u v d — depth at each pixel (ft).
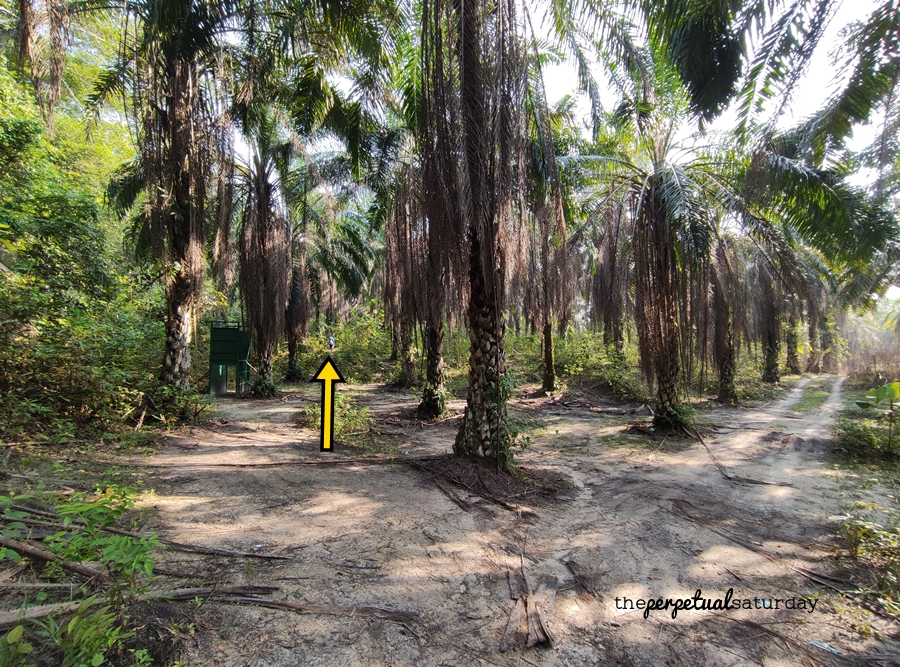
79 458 16.72
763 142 17.43
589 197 35.17
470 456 18.52
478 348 18.63
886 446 24.18
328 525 13.17
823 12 12.22
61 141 34.45
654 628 9.12
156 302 33.24
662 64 23.89
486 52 14.85
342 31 21.20
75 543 8.45
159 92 22.52
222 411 34.27
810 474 20.94
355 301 83.10
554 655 8.19
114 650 7.13
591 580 10.93
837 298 49.29
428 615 9.14
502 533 13.43
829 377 83.87
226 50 23.30
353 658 7.72
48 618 7.29
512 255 17.69
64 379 19.98
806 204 21.25
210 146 24.34
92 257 29.94
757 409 43.27
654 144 28.78
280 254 39.32
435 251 17.34
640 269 28.09
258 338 43.52
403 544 12.21
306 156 32.65
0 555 7.19
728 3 12.46
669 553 12.55
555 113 26.09
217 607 8.68
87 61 35.42
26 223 25.80
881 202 19.40
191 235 24.67
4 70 26.03
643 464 22.63
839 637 8.94
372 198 37.42
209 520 12.87
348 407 28.78
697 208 24.94
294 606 8.95
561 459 23.53
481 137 15.11
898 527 12.92
